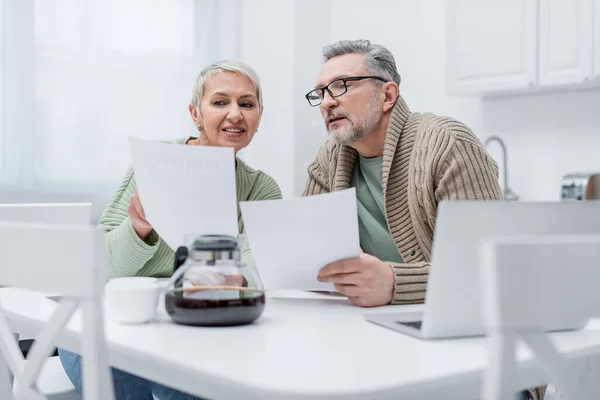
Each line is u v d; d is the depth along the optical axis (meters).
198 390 0.83
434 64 3.66
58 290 0.87
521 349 0.93
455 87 3.28
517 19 2.97
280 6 3.90
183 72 3.73
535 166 3.26
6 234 0.94
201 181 1.37
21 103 3.20
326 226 1.25
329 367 0.83
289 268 1.33
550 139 3.19
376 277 1.33
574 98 3.09
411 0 3.75
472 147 1.76
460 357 0.90
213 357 0.88
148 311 1.11
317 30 3.96
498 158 3.41
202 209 1.39
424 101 3.72
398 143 1.87
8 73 3.16
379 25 3.91
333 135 1.91
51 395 1.49
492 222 0.96
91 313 0.84
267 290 1.56
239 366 0.83
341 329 1.08
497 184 1.79
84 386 0.85
